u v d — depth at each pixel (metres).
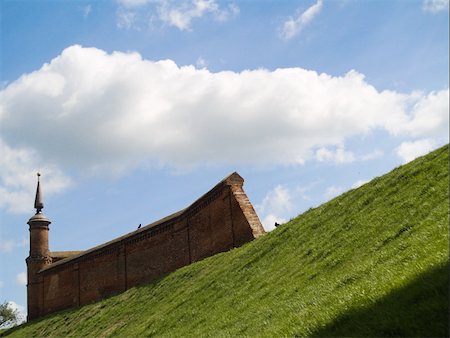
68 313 53.50
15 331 61.44
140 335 29.02
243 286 25.92
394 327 10.69
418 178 22.86
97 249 54.62
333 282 17.38
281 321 16.09
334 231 24.06
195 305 28.02
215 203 39.41
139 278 48.16
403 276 12.75
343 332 11.86
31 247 67.69
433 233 15.55
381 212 22.09
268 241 30.11
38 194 70.44
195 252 41.75
